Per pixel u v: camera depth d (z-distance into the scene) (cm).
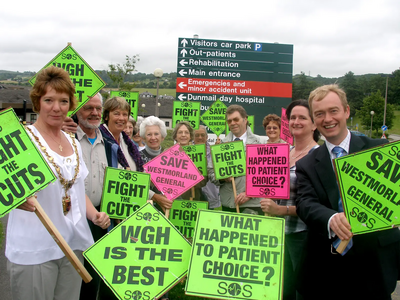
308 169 275
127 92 823
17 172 236
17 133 242
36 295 254
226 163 484
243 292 243
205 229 259
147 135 520
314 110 263
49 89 259
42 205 256
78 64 409
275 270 248
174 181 423
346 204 243
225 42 1152
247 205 479
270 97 1176
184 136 584
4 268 509
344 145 264
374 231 243
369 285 244
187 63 1153
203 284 246
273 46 1165
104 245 258
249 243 255
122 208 365
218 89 1162
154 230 266
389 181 240
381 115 5138
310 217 259
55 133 273
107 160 381
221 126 912
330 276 259
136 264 257
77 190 279
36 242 253
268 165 372
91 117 366
